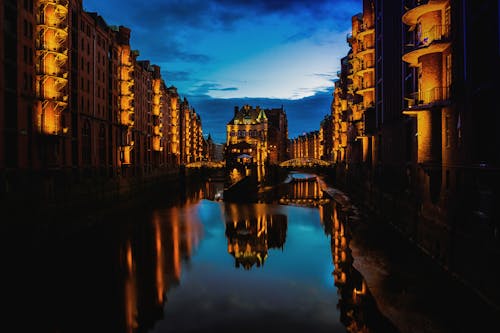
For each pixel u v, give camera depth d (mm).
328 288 23203
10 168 32750
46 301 20906
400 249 28156
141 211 55406
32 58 37250
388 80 36250
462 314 17078
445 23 21078
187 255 30875
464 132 18156
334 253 31531
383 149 38656
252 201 68625
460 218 18547
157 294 22234
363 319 18125
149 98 86125
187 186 106188
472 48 17156
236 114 138125
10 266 27188
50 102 39188
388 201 36406
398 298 19078
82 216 44938
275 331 17672
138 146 76000
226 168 104688
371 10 46250
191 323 18500
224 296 21984
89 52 51812
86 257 29844
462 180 18484
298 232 40250
